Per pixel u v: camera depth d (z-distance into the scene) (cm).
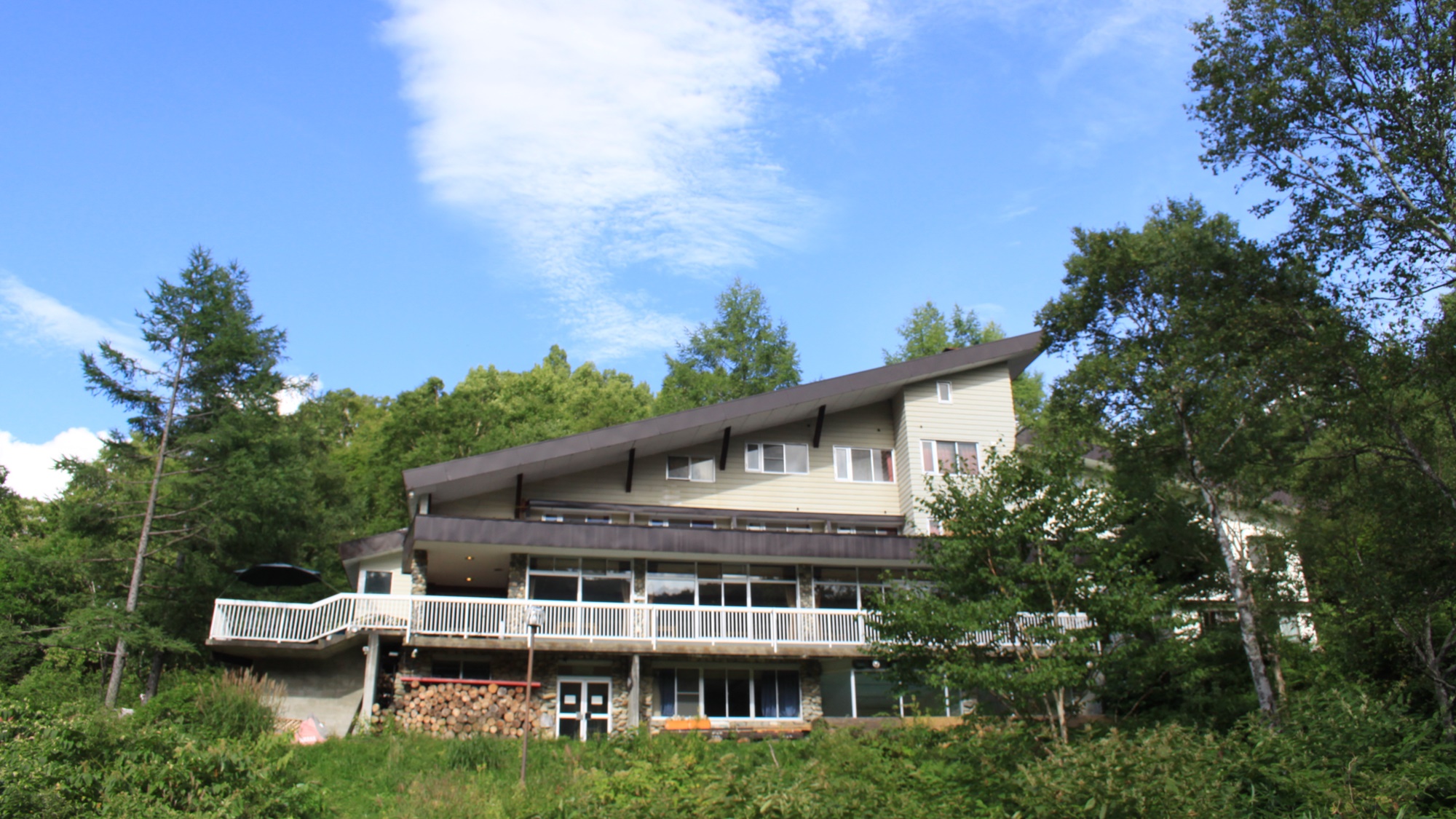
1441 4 1728
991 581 1773
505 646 2273
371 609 2259
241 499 2883
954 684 1695
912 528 2839
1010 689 1664
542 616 2323
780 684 2489
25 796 1256
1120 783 1286
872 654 1886
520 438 4409
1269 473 2091
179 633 3094
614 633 2361
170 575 3034
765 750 1997
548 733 2167
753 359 4247
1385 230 1828
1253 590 2144
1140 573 1886
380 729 2111
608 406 4728
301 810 1509
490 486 2645
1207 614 2378
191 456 3009
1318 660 2248
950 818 1488
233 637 2181
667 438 2744
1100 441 2191
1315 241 1914
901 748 1964
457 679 2261
